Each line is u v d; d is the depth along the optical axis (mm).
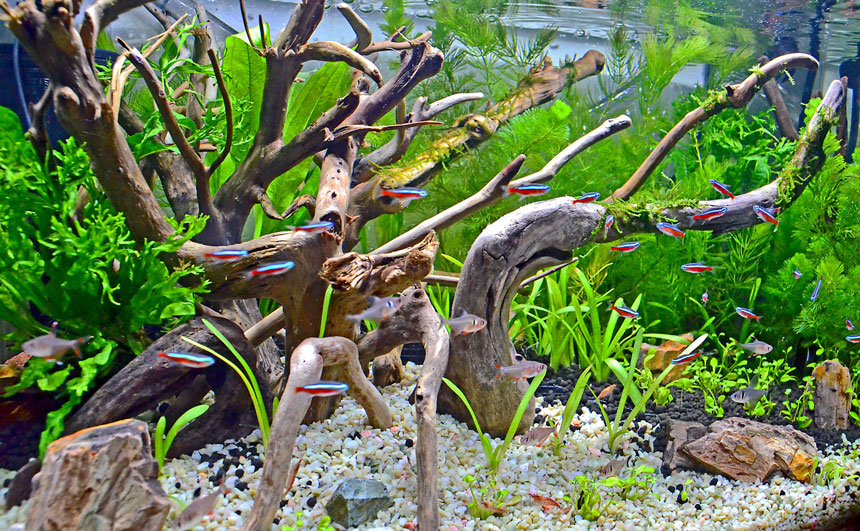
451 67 5578
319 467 2914
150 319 2816
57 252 2559
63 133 3172
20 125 2820
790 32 7586
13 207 2611
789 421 4176
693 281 5457
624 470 3232
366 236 5461
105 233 2586
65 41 2438
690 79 7316
